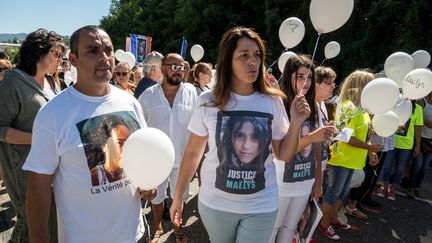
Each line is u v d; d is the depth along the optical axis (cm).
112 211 160
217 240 195
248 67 177
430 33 1105
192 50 777
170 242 325
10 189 222
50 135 148
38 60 225
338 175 333
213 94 187
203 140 196
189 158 199
